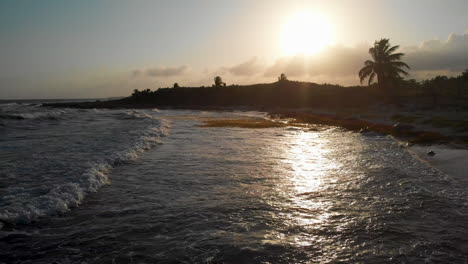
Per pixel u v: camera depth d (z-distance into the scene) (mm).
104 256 3643
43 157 8805
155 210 5090
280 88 60281
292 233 4242
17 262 3502
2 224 4398
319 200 5621
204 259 3553
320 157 9867
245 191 6145
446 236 4125
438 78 44031
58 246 3875
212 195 5879
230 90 65500
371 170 8000
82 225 4492
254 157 9742
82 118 25938
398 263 3459
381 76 39969
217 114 38062
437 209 5121
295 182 6840
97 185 6359
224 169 8023
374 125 19297
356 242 3975
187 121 25172
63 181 6395
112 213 4949
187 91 70125
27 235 4156
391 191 6145
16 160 8383
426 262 3475
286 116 30953
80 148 10352
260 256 3619
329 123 22078
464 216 4816
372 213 4957
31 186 6062
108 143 11477
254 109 48125
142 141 12125
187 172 7664
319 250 3770
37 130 16141
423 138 13297
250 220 4688
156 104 65312
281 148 11617
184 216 4828
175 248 3816
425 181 6863
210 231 4297
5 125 18609
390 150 11258
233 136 15328
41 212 4836
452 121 17125
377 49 39688
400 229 4344
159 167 8188
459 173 7570
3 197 5414
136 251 3748
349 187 6453
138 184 6582
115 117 27328
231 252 3709
